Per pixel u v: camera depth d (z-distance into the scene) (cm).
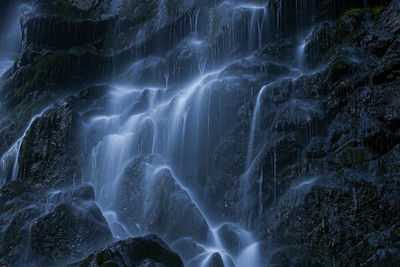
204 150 1200
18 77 1636
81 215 965
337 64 1075
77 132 1284
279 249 912
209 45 1464
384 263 757
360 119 991
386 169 877
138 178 1162
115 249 684
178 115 1266
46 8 1855
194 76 1498
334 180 905
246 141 1139
